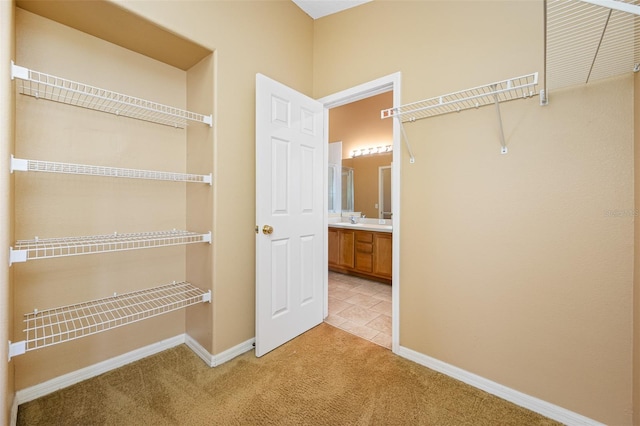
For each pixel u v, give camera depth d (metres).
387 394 1.54
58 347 1.55
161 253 1.95
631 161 1.20
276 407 1.44
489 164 1.57
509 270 1.51
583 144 1.30
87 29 1.54
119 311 1.66
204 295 1.76
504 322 1.53
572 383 1.35
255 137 1.99
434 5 1.77
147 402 1.46
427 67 1.81
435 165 1.77
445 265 1.74
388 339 2.18
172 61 1.89
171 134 1.97
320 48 2.47
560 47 1.08
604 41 1.01
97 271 1.68
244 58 1.93
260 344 1.89
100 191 1.68
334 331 2.30
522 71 1.46
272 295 1.97
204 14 1.70
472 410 1.44
